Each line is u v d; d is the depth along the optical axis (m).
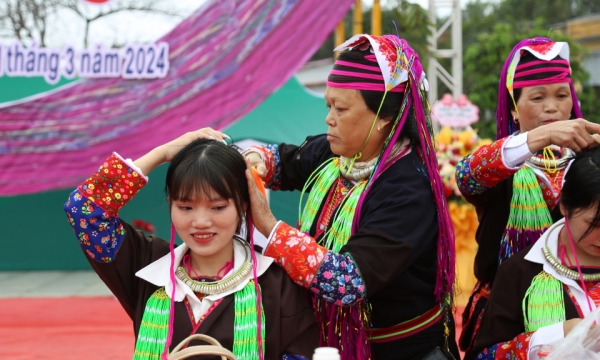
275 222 1.74
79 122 7.36
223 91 7.35
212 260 1.74
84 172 7.43
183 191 1.63
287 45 7.32
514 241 2.08
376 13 7.52
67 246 8.43
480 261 2.16
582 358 1.49
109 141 7.39
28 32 7.41
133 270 1.77
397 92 1.85
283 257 1.70
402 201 1.77
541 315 1.77
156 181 8.28
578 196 1.67
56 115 7.34
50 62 7.30
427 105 1.93
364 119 1.84
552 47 2.12
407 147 1.92
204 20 7.29
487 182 1.93
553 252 1.81
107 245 1.69
